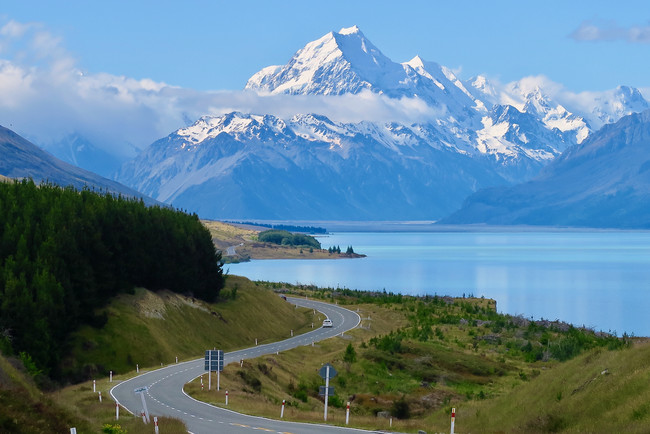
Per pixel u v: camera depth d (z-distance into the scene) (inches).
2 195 5905.5
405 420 3592.5
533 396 3395.7
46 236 5241.1
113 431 2358.5
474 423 3403.1
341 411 3993.6
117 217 6033.5
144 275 6171.3
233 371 4224.9
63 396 3408.0
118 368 4847.4
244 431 2549.2
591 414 2741.1
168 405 3166.8
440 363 5447.8
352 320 7687.0
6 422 2025.1
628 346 3348.9
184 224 7071.9
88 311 5182.1
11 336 4402.1
